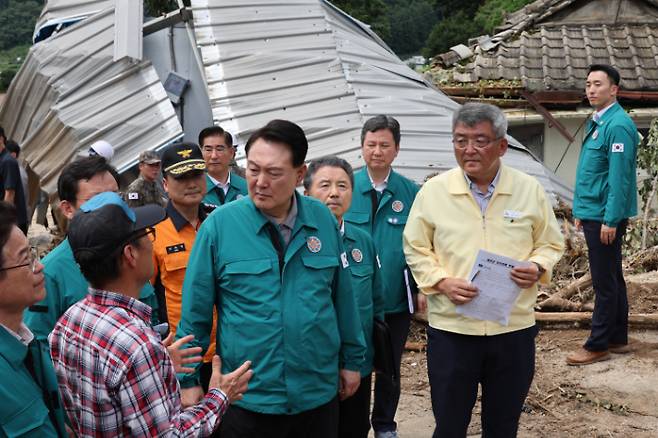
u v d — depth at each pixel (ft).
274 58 32.07
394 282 14.52
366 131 14.73
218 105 30.35
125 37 32.42
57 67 33.17
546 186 29.35
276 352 9.84
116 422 7.44
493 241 11.64
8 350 7.23
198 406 8.45
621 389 16.83
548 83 39.24
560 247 11.94
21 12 211.20
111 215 7.77
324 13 35.24
